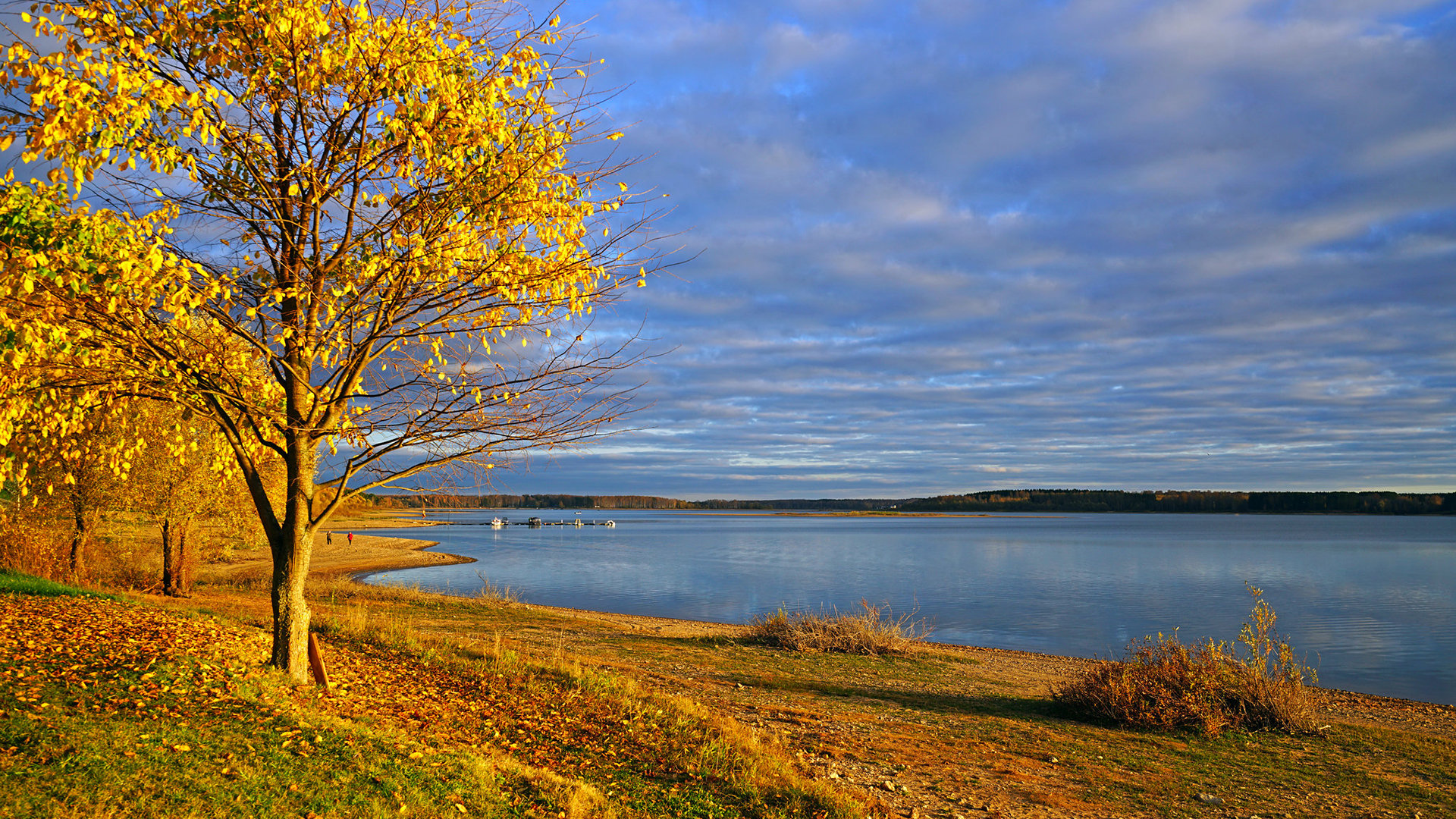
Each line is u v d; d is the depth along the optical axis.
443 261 7.04
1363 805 9.63
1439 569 68.56
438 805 5.90
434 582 48.69
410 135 7.07
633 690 11.94
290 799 5.41
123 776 5.18
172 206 6.77
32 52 5.87
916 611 38.34
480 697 10.37
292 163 7.59
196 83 6.63
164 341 7.13
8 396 6.57
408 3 7.32
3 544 20.11
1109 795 9.45
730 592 46.25
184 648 9.10
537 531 170.38
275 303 7.37
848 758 10.30
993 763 10.62
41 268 5.82
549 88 7.79
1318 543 118.88
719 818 6.98
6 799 4.57
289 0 6.83
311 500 8.77
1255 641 14.57
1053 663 22.89
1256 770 11.09
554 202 7.57
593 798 6.83
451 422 7.82
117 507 22.08
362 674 10.65
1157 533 165.12
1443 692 22.34
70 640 8.84
